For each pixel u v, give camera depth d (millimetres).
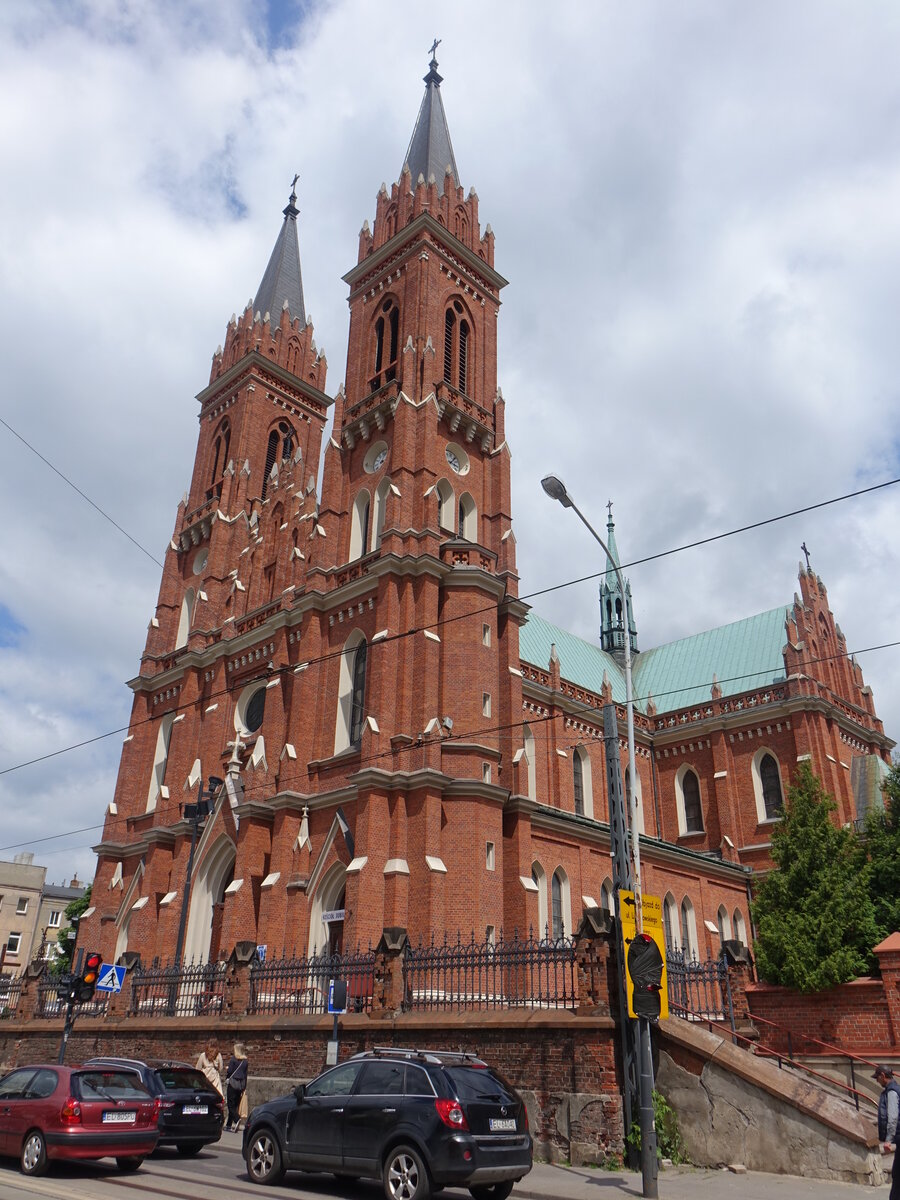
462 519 46875
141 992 36562
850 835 38531
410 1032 24000
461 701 39094
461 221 55438
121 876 51031
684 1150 19953
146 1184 16672
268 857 40375
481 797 37188
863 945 35312
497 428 49688
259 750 42406
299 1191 16516
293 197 74750
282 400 63125
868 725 62281
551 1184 17438
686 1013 25172
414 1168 15203
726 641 67000
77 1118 17703
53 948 88062
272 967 30109
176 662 53312
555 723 52469
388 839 35938
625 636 26391
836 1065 26859
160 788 49625
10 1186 15688
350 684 42312
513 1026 21938
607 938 21281
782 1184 17578
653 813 61031
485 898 35906
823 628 63062
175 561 59250
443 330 49719
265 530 52344
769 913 37281
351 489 47719
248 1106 27078
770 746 57219
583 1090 20344
